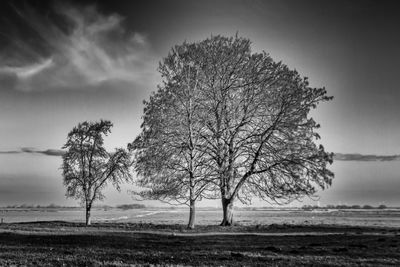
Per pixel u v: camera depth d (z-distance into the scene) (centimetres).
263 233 3156
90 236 2817
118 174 4828
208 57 4028
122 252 1902
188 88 3928
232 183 4016
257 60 4066
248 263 1554
